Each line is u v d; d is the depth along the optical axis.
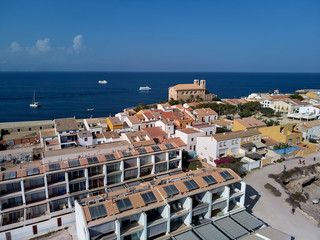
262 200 58.66
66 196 51.28
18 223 46.09
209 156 78.00
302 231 48.19
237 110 155.00
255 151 82.81
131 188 42.34
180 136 83.75
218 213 44.62
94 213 34.16
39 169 49.94
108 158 55.88
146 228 35.78
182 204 41.31
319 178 77.81
